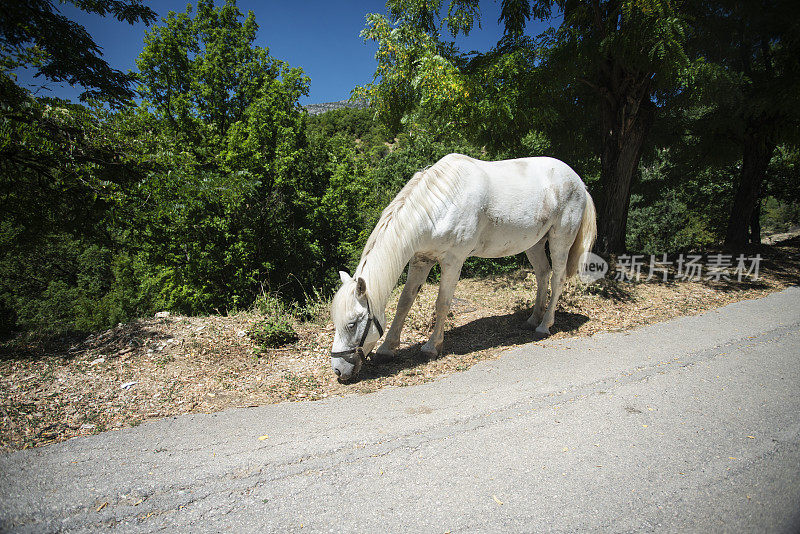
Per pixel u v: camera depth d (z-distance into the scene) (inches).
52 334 198.7
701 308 243.8
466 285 305.9
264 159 502.6
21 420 119.3
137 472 97.3
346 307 140.9
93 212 235.9
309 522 81.5
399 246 147.4
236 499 88.2
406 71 339.6
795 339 188.2
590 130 440.8
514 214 173.9
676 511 82.4
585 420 119.5
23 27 209.6
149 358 167.2
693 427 114.8
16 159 196.5
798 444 105.7
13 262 807.7
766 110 358.3
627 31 269.4
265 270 509.4
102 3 259.6
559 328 209.8
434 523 80.5
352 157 691.4
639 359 166.1
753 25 275.9
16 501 86.3
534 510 83.4
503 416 122.6
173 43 538.0
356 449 106.6
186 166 281.3
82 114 220.2
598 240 370.9
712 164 490.6
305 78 599.5
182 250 493.0
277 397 139.8
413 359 172.9
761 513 81.1
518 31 356.2
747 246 449.7
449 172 157.5
